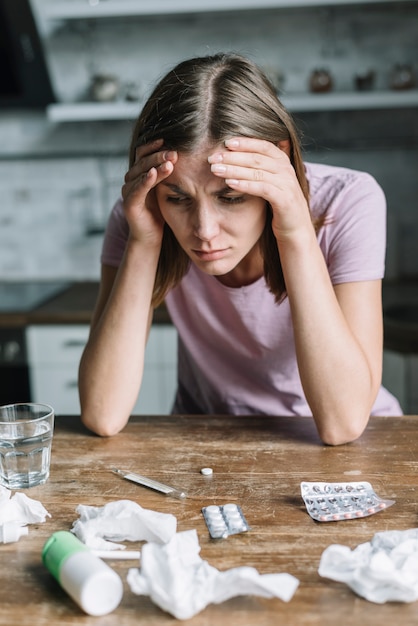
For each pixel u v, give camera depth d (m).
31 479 1.01
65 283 3.32
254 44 3.09
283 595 0.71
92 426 1.21
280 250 1.16
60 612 0.74
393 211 3.16
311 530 0.87
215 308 1.37
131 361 1.24
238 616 0.72
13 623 0.72
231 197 1.07
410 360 2.44
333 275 1.28
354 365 1.15
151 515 0.87
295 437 1.17
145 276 1.26
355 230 1.27
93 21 3.10
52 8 2.88
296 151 1.18
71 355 2.78
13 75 3.02
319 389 1.14
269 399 1.42
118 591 0.74
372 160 3.14
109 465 1.08
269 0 2.79
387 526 0.88
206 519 0.90
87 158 3.28
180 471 1.05
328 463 1.06
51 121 3.26
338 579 0.76
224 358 1.43
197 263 1.13
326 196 1.32
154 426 1.24
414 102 2.83
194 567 0.77
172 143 1.06
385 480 1.00
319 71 2.95
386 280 3.18
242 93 1.09
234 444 1.15
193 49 3.13
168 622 0.72
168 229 1.27
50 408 1.08
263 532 0.87
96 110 2.99
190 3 2.82
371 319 1.24
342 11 3.00
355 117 3.12
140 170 1.12
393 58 3.04
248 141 1.06
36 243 3.38
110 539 0.87
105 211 3.32
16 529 0.87
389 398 1.49
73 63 3.20
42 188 3.33
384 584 0.74
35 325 2.76
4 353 2.79
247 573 0.72
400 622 0.71
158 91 1.14
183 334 1.44
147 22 3.12
